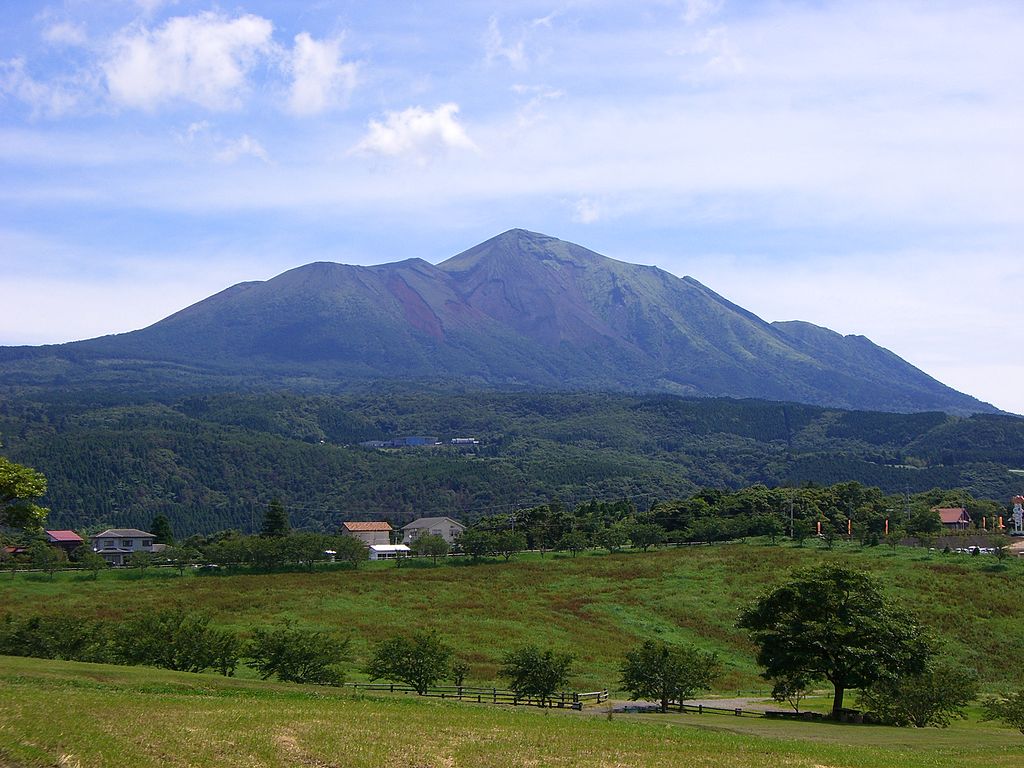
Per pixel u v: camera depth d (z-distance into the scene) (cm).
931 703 5512
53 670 4312
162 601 10244
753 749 3547
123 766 2366
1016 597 10488
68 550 15425
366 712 3738
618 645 9106
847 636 5544
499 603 10862
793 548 14338
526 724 3847
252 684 4616
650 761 3108
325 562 14162
